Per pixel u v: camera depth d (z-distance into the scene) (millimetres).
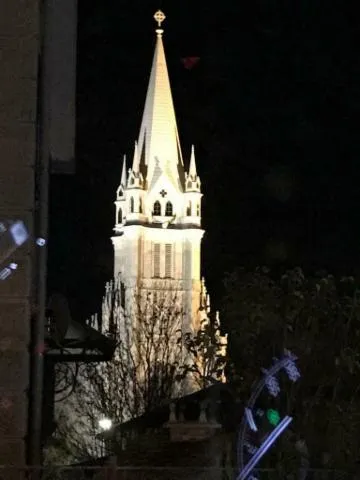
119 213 131250
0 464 9586
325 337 17047
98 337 17141
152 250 128625
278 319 16953
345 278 17391
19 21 9906
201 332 19297
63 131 11539
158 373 56281
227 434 21672
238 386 17141
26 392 9719
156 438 23844
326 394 17453
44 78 10594
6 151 9805
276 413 15305
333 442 15812
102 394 50719
